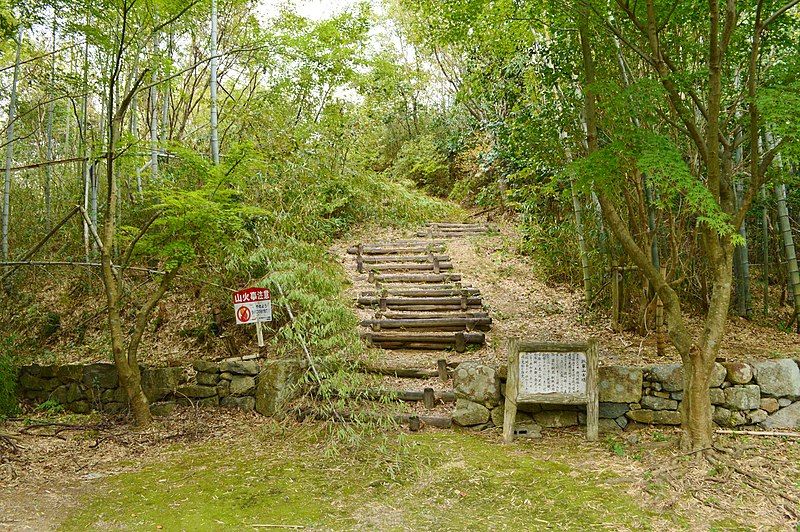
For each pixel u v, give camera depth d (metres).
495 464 3.59
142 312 4.73
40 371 5.38
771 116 2.87
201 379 4.97
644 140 3.24
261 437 4.27
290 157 6.89
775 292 6.88
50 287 7.89
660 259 5.89
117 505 3.15
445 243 9.37
